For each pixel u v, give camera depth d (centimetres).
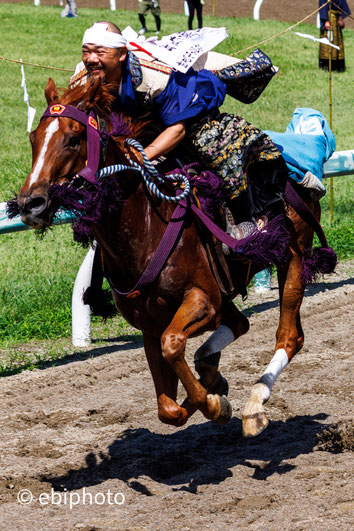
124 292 750
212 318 754
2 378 1116
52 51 3675
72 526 709
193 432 938
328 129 966
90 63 729
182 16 4547
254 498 747
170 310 753
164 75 746
